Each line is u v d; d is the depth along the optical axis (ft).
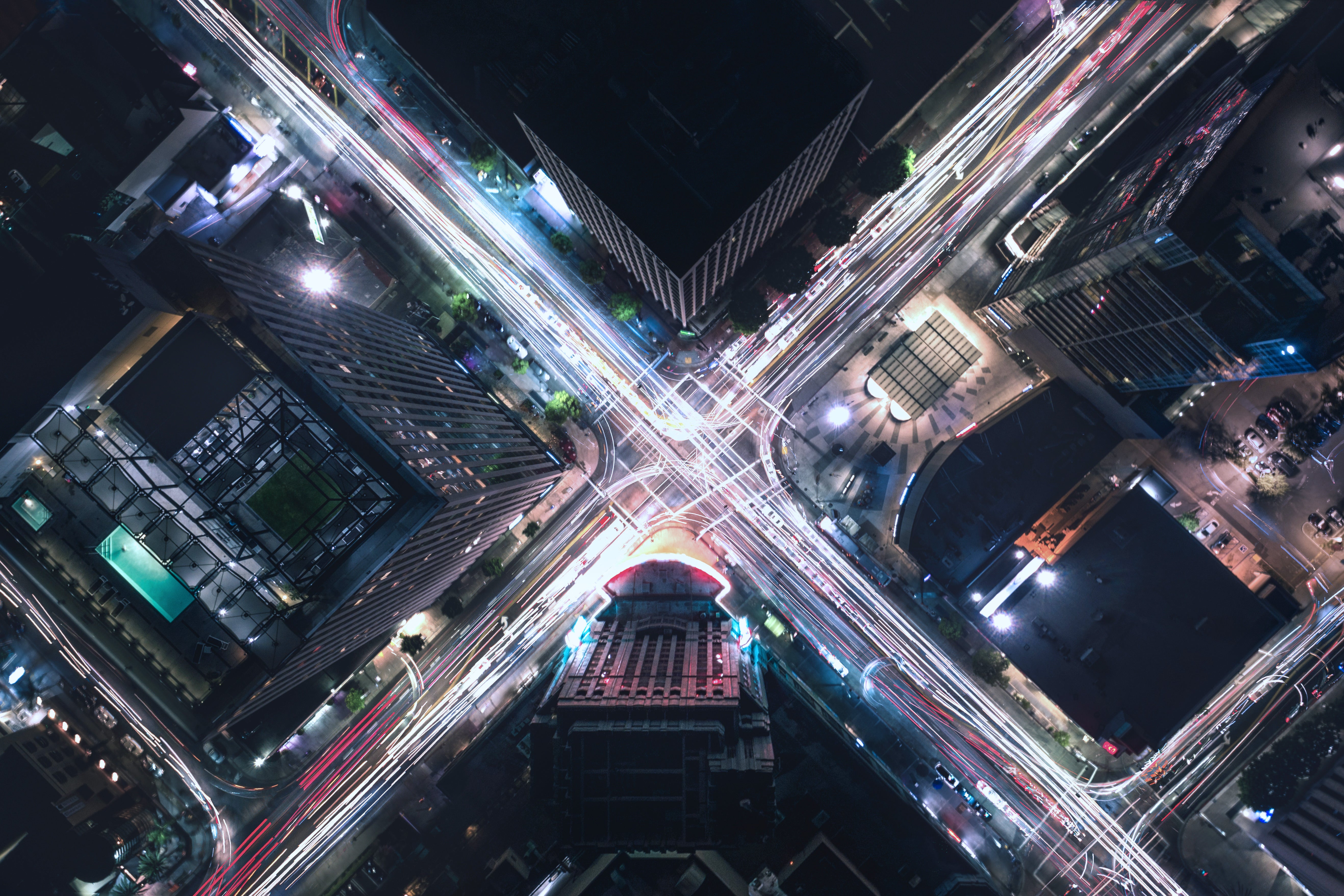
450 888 321.73
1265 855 326.24
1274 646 336.70
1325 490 334.65
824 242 339.16
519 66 300.81
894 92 320.50
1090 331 296.10
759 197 258.78
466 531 280.72
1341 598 333.62
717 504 358.23
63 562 254.06
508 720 322.14
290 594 238.07
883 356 355.36
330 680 333.21
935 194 354.33
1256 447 336.70
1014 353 353.92
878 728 344.69
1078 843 335.26
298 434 232.53
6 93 297.74
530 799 314.96
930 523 332.60
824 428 358.84
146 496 234.17
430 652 355.56
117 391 231.30
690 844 273.13
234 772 344.49
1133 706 311.88
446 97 335.47
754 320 338.13
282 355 237.66
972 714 344.08
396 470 234.17
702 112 260.83
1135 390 314.35
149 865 330.34
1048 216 345.92
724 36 263.29
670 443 361.10
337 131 360.48
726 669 293.23
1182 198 238.07
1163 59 343.67
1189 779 336.90
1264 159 238.27
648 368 362.53
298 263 352.28
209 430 232.12
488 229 363.15
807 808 303.48
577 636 350.02
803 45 261.85
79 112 304.09
